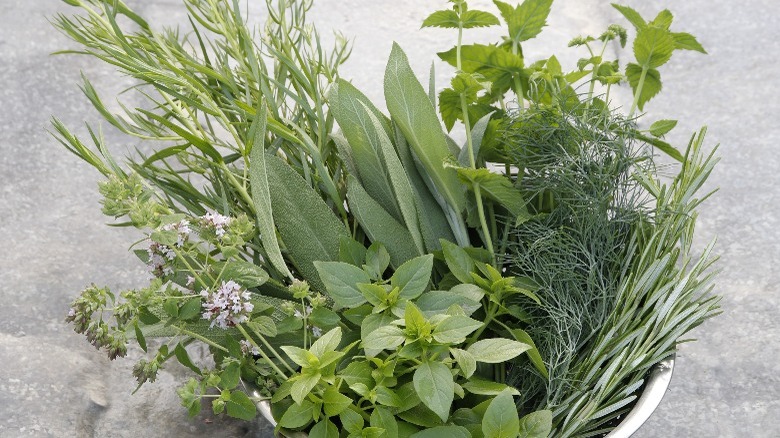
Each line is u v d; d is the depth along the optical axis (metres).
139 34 0.92
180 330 0.77
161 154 0.83
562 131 0.90
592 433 0.79
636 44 0.97
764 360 1.12
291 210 0.86
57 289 1.18
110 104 1.43
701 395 1.09
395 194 0.88
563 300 0.85
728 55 1.51
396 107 0.84
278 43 0.96
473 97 0.94
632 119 0.92
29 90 1.44
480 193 0.91
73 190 1.32
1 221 1.27
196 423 1.03
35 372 1.08
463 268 0.83
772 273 1.21
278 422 0.79
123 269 1.22
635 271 0.88
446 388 0.70
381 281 0.80
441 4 1.64
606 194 0.88
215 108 0.84
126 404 1.06
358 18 1.60
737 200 1.30
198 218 0.81
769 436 1.04
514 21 1.00
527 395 0.85
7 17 1.54
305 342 0.77
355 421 0.73
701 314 0.84
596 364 0.80
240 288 0.74
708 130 1.39
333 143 0.96
